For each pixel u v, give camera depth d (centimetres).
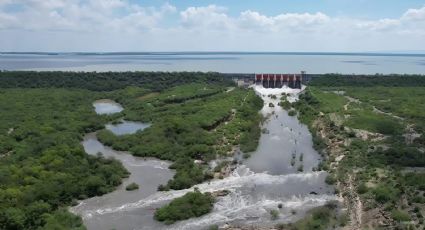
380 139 12412
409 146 11512
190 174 9794
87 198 8750
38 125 14025
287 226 7250
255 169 10519
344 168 9988
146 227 7406
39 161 9806
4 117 15500
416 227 6669
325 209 7800
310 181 9569
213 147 12038
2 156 10975
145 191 9106
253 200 8550
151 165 10944
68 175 9100
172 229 7300
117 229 7331
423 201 7588
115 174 9756
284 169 10500
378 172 9431
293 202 8394
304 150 12175
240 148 12169
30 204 7588
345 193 8569
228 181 9669
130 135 13250
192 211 7888
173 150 11750
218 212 8006
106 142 12900
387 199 7788
